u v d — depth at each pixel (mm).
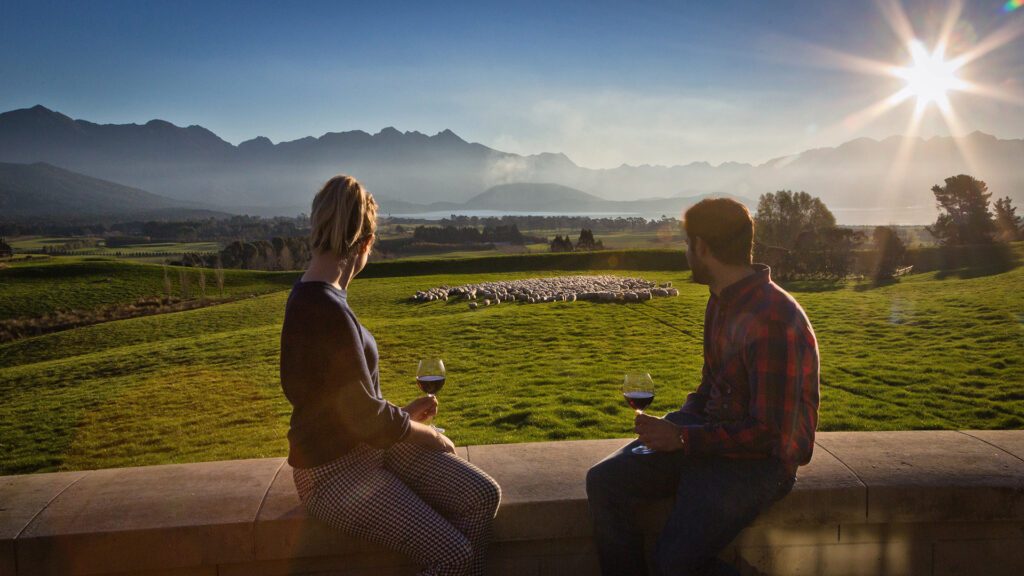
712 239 2787
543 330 20641
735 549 3207
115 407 13828
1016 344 14938
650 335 19297
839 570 3240
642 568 3008
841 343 16672
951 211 79062
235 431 11219
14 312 51562
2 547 2771
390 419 2717
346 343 2621
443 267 64688
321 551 2934
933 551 3273
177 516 2932
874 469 3309
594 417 9867
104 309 50031
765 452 2742
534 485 3248
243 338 23641
